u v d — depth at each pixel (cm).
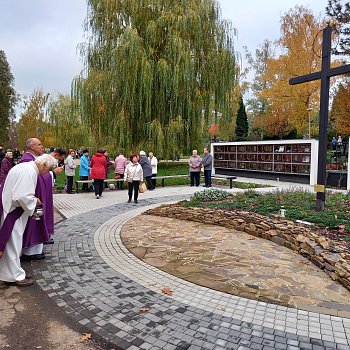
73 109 1766
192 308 367
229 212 763
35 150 508
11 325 336
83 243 622
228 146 2178
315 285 426
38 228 504
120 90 1619
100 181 1224
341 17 2611
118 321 340
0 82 4272
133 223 786
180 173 1948
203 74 1767
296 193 950
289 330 323
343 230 571
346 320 342
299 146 1698
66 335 317
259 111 4091
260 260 518
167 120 1711
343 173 1532
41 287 425
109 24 1734
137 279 449
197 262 513
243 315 351
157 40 1686
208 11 1747
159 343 301
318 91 2673
